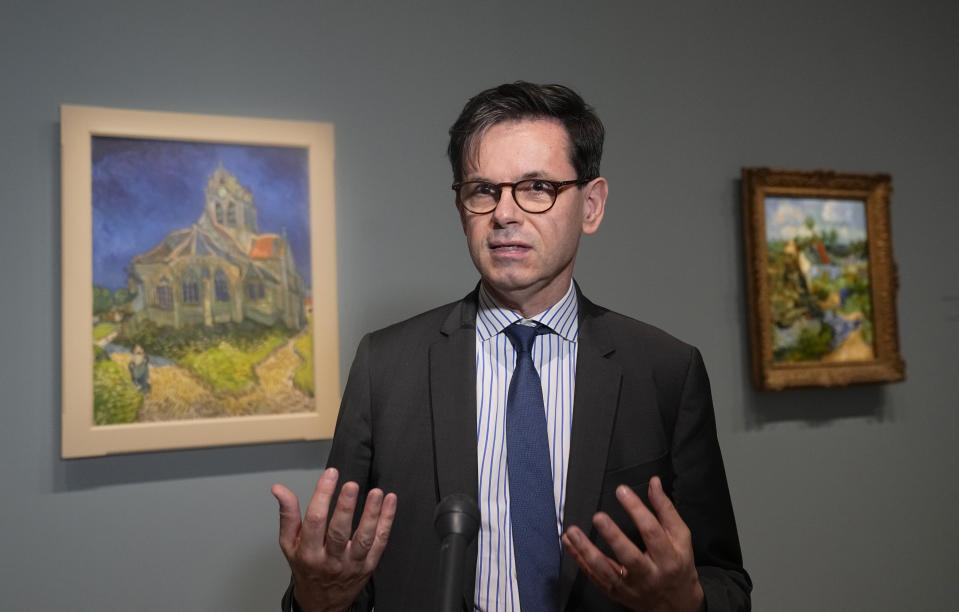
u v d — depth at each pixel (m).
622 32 2.34
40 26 1.88
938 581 2.49
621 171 2.29
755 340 2.33
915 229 2.58
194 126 1.93
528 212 1.01
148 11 1.96
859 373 2.40
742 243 2.39
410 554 1.02
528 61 2.25
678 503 1.09
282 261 1.99
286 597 0.99
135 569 1.87
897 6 2.64
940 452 2.54
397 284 2.10
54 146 1.87
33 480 1.82
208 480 1.94
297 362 1.99
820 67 2.54
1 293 1.82
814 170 2.45
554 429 1.07
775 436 2.38
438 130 2.17
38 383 1.83
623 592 0.85
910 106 2.62
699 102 2.39
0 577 1.78
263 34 2.04
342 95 2.09
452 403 1.07
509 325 1.11
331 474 0.87
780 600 2.33
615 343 1.14
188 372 1.91
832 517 2.41
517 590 0.99
